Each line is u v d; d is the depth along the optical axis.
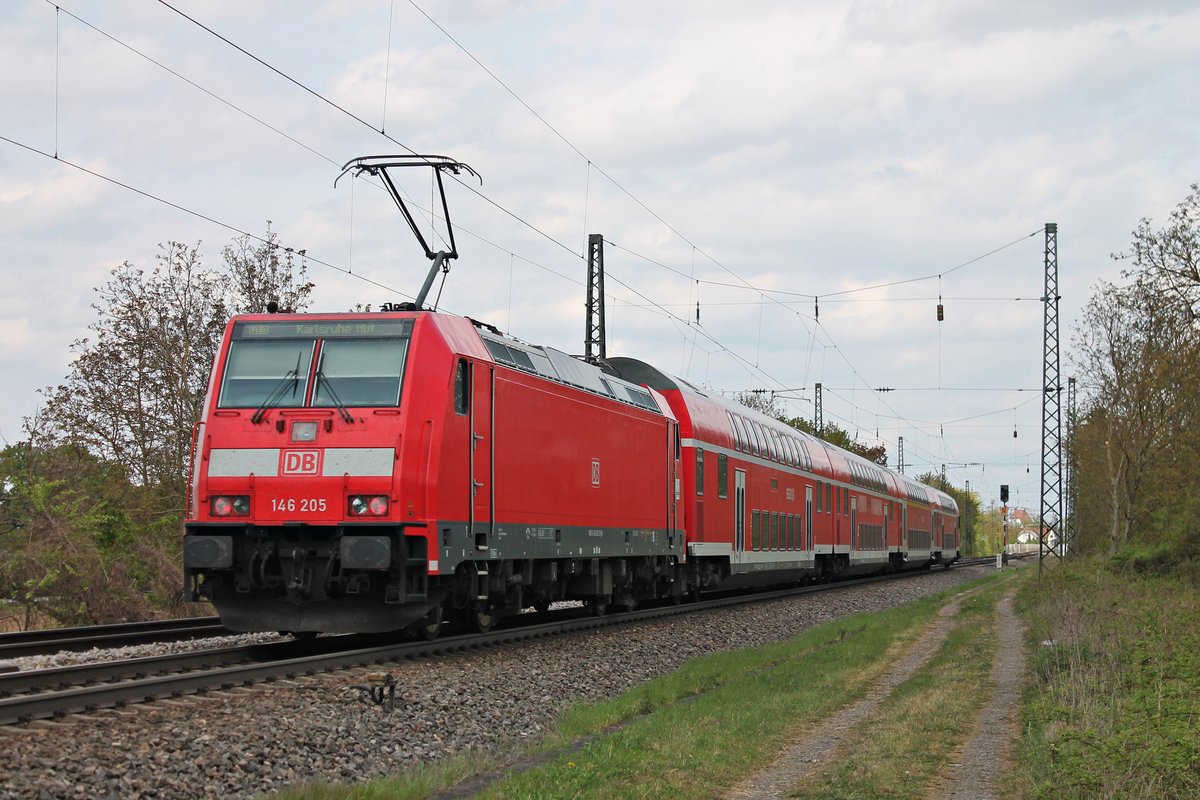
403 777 9.48
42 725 9.64
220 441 15.62
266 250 31.42
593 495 21.92
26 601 25.34
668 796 9.58
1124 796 8.70
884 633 24.97
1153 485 41.09
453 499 16.09
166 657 13.71
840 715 14.27
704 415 29.78
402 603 15.79
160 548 29.02
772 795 9.86
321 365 15.85
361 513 15.13
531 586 20.55
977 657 20.20
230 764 9.09
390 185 19.31
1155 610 18.67
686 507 27.97
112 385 30.02
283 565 15.45
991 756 11.48
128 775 8.41
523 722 12.95
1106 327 43.31
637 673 17.67
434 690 13.09
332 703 11.73
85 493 28.30
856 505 48.19
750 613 28.30
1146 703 10.69
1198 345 33.31
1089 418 48.03
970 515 130.62
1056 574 37.88
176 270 30.86
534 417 19.25
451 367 16.12
